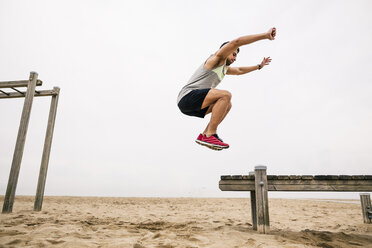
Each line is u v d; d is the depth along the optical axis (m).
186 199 12.95
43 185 6.14
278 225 4.55
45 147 6.44
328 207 9.00
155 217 5.36
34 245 2.31
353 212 7.45
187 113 2.65
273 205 9.62
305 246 2.54
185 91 2.56
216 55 2.44
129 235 2.96
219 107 2.40
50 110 6.74
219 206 9.20
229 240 2.70
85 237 2.73
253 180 3.47
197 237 2.82
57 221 4.07
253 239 2.74
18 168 5.58
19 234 2.86
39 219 4.34
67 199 10.36
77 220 4.35
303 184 3.32
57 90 6.83
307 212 7.22
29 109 5.95
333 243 2.81
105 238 2.74
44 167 6.28
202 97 2.45
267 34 2.29
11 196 5.36
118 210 6.80
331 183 3.31
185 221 4.71
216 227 3.85
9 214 5.09
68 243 2.38
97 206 7.88
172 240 2.65
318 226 4.54
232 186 3.48
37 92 6.84
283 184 3.33
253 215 3.72
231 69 3.30
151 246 2.36
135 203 9.75
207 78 2.54
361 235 3.48
